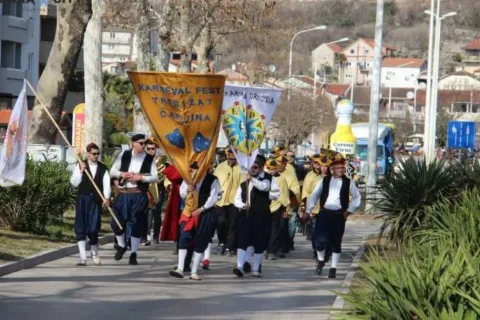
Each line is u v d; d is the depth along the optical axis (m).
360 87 153.38
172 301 17.89
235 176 25.97
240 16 51.44
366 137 74.69
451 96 144.62
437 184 25.69
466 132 68.12
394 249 25.08
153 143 23.05
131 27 47.22
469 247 14.45
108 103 76.56
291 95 86.44
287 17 75.19
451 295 11.55
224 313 16.77
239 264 21.98
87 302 17.36
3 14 71.50
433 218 22.62
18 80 73.44
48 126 33.62
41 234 26.88
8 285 19.02
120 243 23.55
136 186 23.05
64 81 33.41
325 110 90.06
